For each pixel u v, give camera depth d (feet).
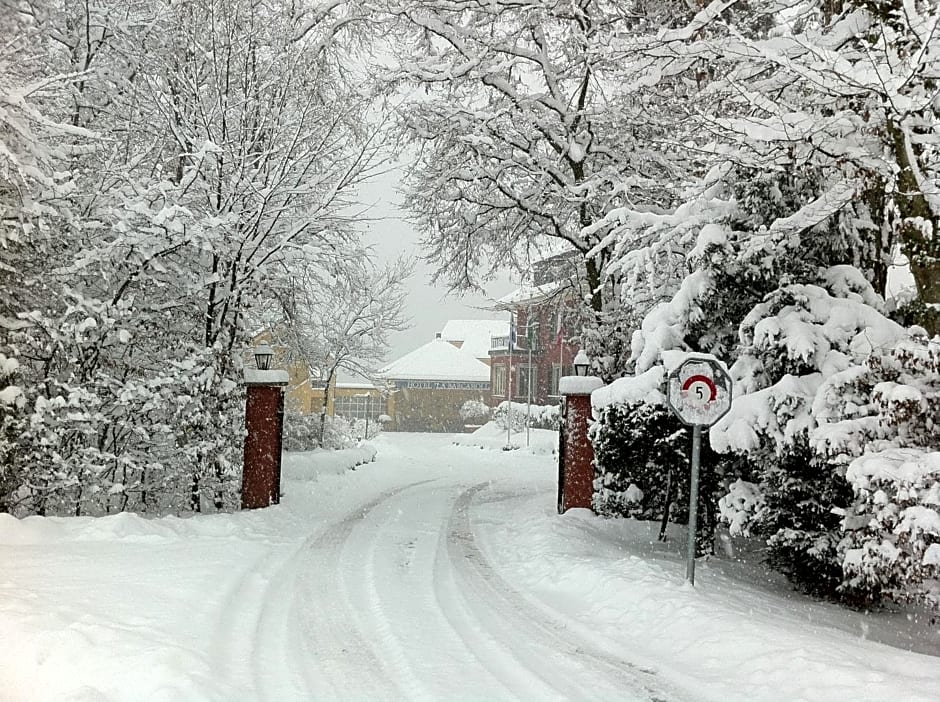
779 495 29.14
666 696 16.58
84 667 15.52
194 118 42.73
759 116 30.86
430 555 32.40
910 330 25.18
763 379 29.40
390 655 18.74
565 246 60.49
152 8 45.19
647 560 30.55
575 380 45.62
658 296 35.50
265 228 44.42
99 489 37.99
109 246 37.09
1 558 25.08
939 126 24.08
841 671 16.58
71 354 37.14
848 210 30.66
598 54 31.86
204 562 26.78
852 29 28.73
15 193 33.91
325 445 89.30
